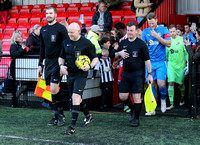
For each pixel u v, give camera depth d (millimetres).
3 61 11242
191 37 12711
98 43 10125
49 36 7746
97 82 10484
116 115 9125
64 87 9867
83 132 7152
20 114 9289
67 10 19016
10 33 17453
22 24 18516
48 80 8062
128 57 7570
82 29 10727
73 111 7094
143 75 7676
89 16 17375
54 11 7746
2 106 10672
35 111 9742
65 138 6637
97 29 10148
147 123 8039
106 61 9961
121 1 17922
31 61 10422
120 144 6164
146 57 7559
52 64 7855
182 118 8617
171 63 10383
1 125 7891
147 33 9070
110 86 10008
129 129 7406
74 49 7176
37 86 8883
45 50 7934
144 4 12891
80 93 7152
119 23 11305
